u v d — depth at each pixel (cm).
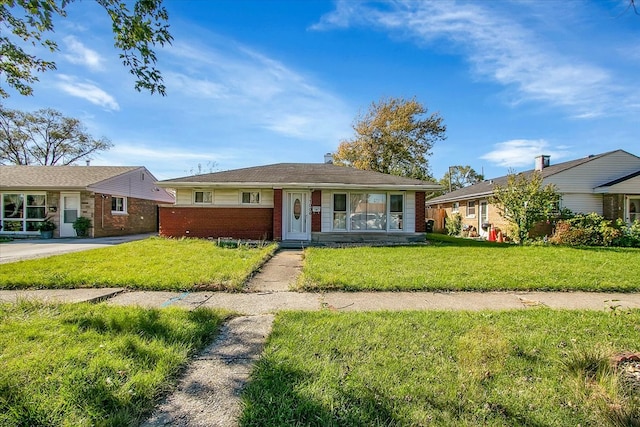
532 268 779
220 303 509
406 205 1419
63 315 407
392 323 400
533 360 304
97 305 461
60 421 208
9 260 874
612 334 373
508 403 236
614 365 281
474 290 600
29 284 591
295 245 1270
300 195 1393
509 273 715
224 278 647
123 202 1989
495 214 1845
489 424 213
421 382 262
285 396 241
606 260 909
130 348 314
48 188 1650
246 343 350
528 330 383
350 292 582
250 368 294
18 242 1431
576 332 377
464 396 243
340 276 664
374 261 856
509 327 390
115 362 283
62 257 880
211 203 1426
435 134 3131
